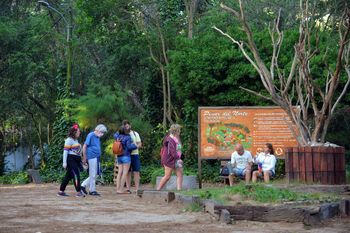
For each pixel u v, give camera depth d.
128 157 18.44
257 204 12.02
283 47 25.31
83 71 40.03
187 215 12.32
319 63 23.38
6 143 48.16
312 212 11.24
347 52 16.36
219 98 25.50
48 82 40.53
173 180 18.53
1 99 39.38
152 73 34.53
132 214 12.62
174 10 33.69
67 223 11.22
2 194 18.61
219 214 11.55
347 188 14.23
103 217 12.12
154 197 15.72
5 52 38.16
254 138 19.31
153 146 31.33
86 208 13.84
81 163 17.59
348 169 22.33
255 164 19.36
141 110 37.66
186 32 34.00
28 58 37.47
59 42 37.38
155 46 33.59
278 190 13.18
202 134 19.38
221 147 19.31
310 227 10.89
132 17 32.91
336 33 24.86
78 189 17.34
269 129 19.31
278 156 19.22
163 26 33.59
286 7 32.78
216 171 25.36
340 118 28.05
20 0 40.47
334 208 12.29
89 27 33.00
